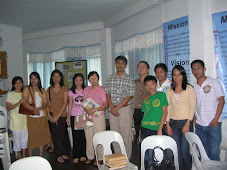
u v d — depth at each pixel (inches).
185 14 152.3
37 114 135.1
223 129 134.0
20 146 140.6
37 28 280.5
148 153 101.3
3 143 115.7
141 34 199.9
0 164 141.9
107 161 82.4
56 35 294.5
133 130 187.5
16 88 140.7
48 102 141.6
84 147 141.9
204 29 134.9
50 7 203.5
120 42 235.9
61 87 141.1
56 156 154.9
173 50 161.2
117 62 125.0
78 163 138.9
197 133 107.7
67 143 169.9
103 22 263.6
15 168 63.2
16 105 135.9
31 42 313.3
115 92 126.5
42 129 138.6
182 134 102.5
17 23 248.1
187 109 100.7
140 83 134.0
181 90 102.4
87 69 276.8
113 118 128.3
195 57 139.6
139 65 132.8
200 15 135.3
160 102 101.4
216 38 134.2
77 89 139.9
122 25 233.9
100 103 131.3
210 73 136.7
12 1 185.3
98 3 197.2
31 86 137.3
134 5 198.8
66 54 287.4
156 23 181.9
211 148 102.9
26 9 206.2
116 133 93.4
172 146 82.7
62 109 140.2
